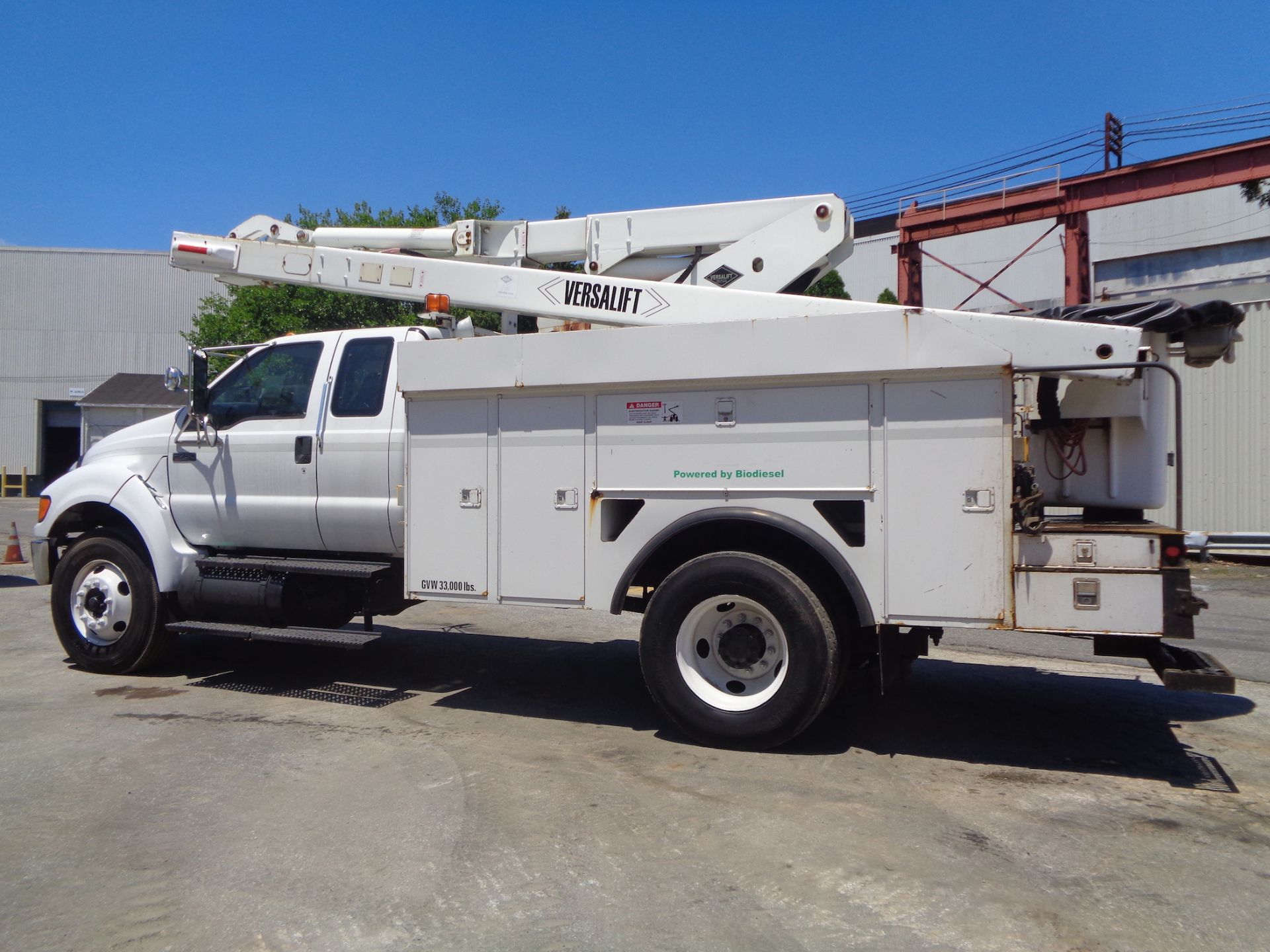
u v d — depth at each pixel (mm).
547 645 8422
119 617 6949
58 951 3131
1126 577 4531
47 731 5605
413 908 3422
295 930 3264
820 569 5250
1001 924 3316
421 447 5902
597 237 7016
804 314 5766
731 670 5332
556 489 5555
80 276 38531
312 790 4613
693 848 3941
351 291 7070
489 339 5633
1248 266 31375
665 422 5305
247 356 6891
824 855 3875
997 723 5922
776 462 5074
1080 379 4852
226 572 6625
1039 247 35688
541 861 3816
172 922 3320
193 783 4711
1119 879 3674
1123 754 5309
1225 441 14219
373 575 6383
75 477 7152
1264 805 4504
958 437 4742
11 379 38062
